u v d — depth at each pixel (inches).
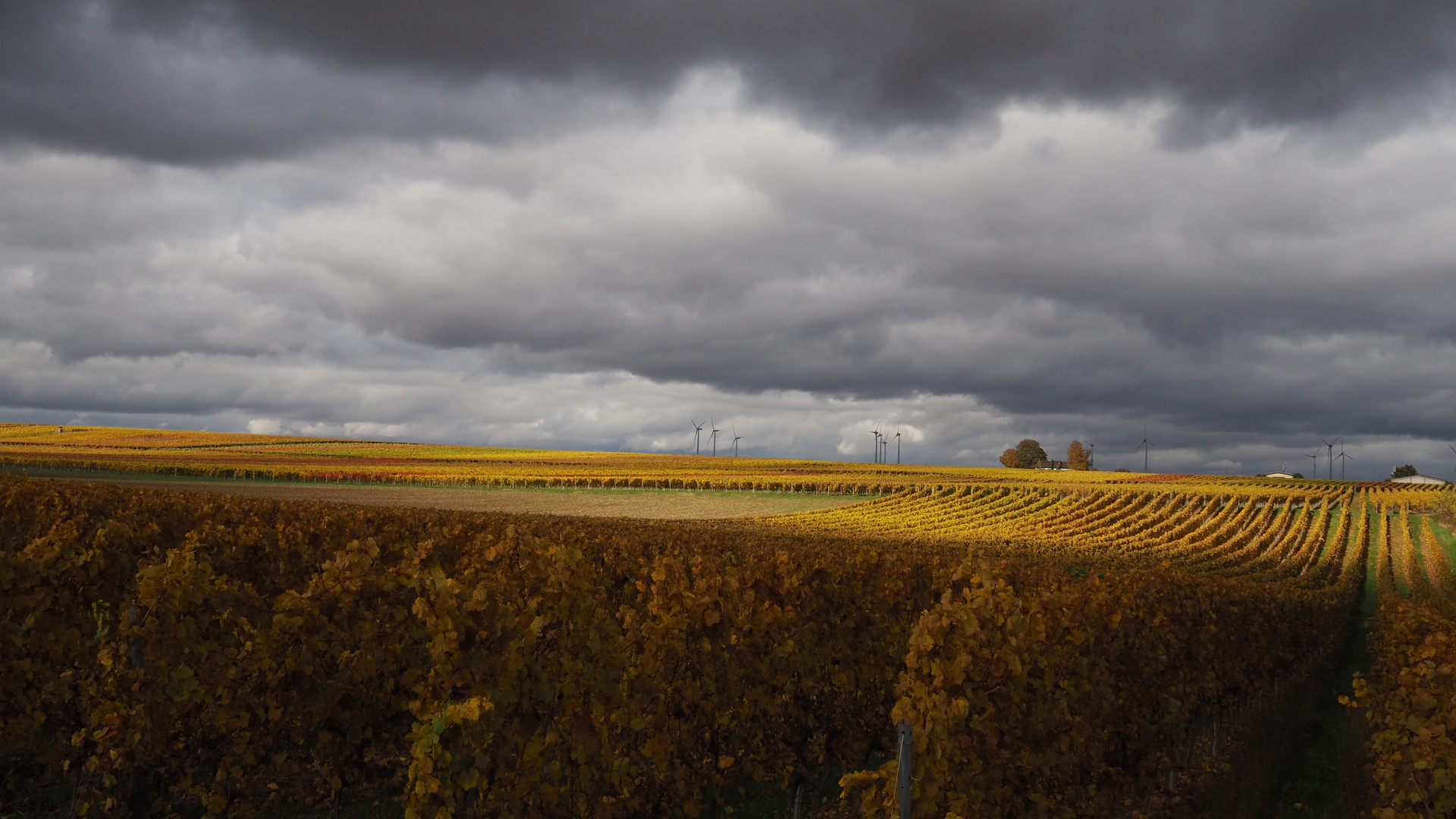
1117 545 2084.2
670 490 3408.0
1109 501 3280.0
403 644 251.1
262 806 272.5
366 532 566.6
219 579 242.8
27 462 2891.2
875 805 217.9
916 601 455.2
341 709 240.1
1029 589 433.4
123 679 221.8
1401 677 325.7
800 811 320.2
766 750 304.3
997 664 235.9
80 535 391.5
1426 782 291.4
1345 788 395.2
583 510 2640.3
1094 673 312.7
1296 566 2038.6
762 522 2381.9
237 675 223.6
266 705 223.3
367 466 3882.9
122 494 671.1
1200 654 442.0
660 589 279.1
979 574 254.8
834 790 356.5
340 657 244.5
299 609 223.6
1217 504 3454.7
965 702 210.8
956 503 3100.4
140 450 4128.9
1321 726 563.8
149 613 221.0
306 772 281.9
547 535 669.9
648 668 253.6
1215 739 487.5
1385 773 317.4
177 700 212.5
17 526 459.2
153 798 230.2
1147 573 430.9
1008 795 247.1
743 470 4603.8
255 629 255.3
